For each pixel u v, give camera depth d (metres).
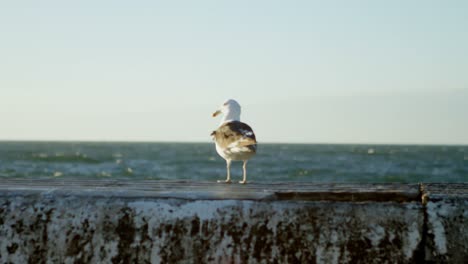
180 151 86.19
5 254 2.95
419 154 78.44
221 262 2.88
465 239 2.82
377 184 4.18
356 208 2.91
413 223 2.87
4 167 39.38
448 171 41.00
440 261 2.81
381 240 2.86
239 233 2.90
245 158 6.12
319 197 3.03
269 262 2.87
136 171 38.47
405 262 2.83
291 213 2.92
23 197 3.04
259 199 2.98
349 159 60.25
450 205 2.88
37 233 2.96
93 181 4.38
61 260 2.93
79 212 2.97
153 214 2.94
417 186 3.84
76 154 64.75
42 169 38.25
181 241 2.91
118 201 2.98
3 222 2.98
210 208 2.94
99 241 2.93
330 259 2.86
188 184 4.36
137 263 2.90
